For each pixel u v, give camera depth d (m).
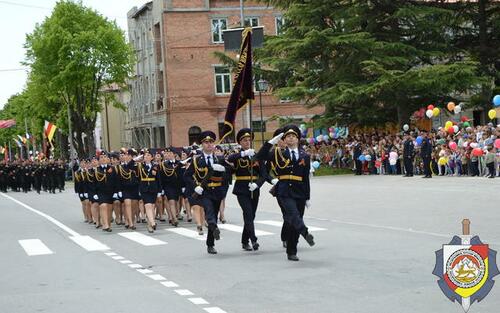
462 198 19.80
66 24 54.91
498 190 21.28
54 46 54.56
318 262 11.34
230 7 53.00
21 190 49.78
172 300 9.06
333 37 35.72
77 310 8.75
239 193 13.06
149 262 12.49
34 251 14.91
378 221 16.62
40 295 9.88
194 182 13.13
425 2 38.00
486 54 38.47
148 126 59.53
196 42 52.56
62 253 14.39
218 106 52.84
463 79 34.88
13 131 103.56
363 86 35.25
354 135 38.84
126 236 17.03
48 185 43.16
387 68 36.94
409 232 14.33
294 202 11.45
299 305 8.38
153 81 57.16
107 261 12.90
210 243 13.16
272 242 14.25
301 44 36.06
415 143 30.41
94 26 55.25
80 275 11.43
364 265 10.81
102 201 18.41
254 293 9.23
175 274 11.05
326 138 39.50
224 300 8.89
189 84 52.53
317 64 38.09
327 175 37.28
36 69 55.50
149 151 19.20
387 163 33.69
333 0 37.09
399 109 37.75
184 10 52.34
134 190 18.59
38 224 21.64
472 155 27.38
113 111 77.06
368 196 23.14
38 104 61.06
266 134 48.84
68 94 55.88
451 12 36.66
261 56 39.09
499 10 38.47
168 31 52.25
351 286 9.32
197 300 8.98
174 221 18.84
